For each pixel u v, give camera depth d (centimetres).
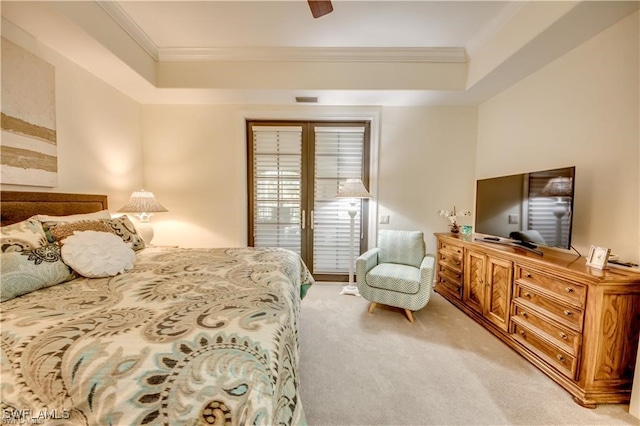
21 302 109
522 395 153
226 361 75
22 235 135
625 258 170
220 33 248
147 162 332
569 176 179
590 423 135
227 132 337
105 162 267
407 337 216
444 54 275
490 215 257
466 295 262
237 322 92
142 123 329
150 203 273
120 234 201
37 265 126
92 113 249
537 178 205
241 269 162
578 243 201
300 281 218
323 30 243
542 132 237
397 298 246
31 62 189
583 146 199
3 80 171
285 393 83
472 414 139
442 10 214
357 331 226
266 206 358
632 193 167
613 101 178
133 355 74
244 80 282
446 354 193
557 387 159
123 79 260
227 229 342
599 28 182
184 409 66
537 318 180
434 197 340
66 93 220
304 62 282
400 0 203
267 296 118
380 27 237
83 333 82
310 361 183
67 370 70
